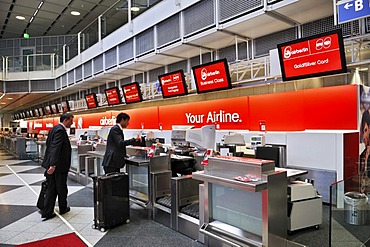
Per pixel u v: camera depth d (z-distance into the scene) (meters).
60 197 4.17
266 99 6.00
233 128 6.71
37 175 7.54
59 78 13.17
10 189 5.90
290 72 4.29
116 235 3.38
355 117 4.62
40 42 15.56
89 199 5.04
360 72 5.18
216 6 5.11
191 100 8.04
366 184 2.97
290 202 3.30
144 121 9.95
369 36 3.77
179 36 6.00
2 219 4.01
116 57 8.49
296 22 4.91
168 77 6.64
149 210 3.99
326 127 4.98
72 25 13.66
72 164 7.05
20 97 15.47
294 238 3.19
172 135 5.01
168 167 4.19
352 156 4.39
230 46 6.36
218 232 2.87
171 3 6.14
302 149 4.71
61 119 4.25
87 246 3.08
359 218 2.83
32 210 4.43
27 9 11.63
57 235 3.41
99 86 11.86
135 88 8.14
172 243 3.13
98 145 5.87
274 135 5.23
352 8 2.85
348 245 2.74
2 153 13.99
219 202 3.02
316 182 4.51
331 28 4.63
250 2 4.55
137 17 7.37
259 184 2.41
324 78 5.23
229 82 5.30
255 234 2.66
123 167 4.33
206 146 3.99
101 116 12.57
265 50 5.64
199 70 5.72
